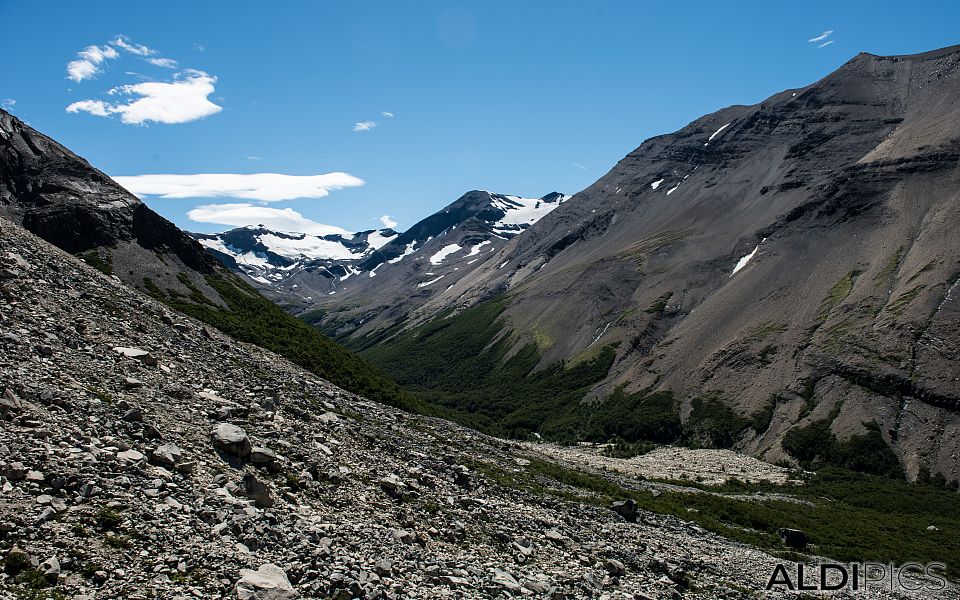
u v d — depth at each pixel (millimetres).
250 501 21062
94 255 75438
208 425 26719
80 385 25547
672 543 38875
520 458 57062
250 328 73312
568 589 23891
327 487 25938
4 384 22344
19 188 82438
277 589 16266
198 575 16172
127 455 20750
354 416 45250
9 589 13820
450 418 82062
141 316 42344
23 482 17516
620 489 55656
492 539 27641
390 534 23344
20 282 36094
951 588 42812
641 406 140750
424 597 18844
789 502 73562
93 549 16016
